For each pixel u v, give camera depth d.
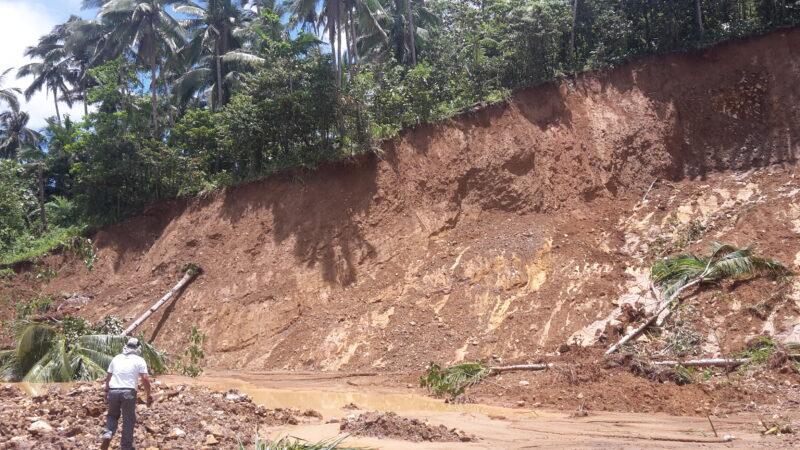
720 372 13.87
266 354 20.58
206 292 23.73
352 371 18.28
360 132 24.89
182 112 38.62
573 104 22.84
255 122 26.33
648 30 23.86
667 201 20.25
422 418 11.45
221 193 26.62
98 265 27.86
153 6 31.75
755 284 15.88
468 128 23.39
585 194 21.14
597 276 18.41
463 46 28.58
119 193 29.27
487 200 21.97
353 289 21.41
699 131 21.50
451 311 19.06
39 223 37.16
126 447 7.75
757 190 19.36
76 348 16.92
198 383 16.73
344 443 8.81
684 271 16.95
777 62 21.56
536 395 13.45
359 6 27.53
